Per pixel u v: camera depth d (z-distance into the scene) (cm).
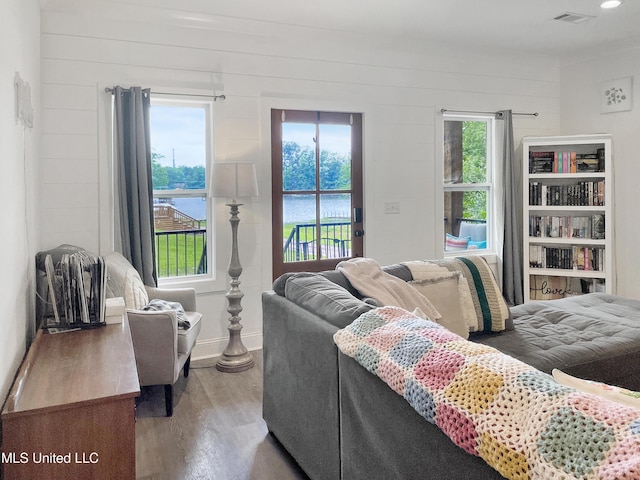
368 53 450
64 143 348
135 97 353
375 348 160
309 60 427
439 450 127
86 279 250
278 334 245
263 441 260
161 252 395
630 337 266
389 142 466
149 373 284
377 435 157
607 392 118
